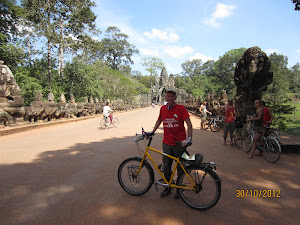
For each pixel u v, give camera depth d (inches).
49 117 550.3
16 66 944.9
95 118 780.6
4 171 174.7
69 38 1035.3
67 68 1100.5
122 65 2613.2
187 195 121.0
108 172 172.9
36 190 138.5
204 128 439.8
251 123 230.5
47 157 218.1
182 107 124.1
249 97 316.5
